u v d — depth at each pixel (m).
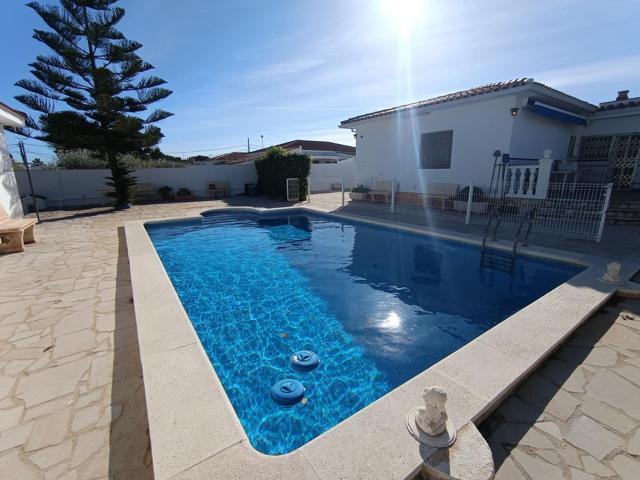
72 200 15.04
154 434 1.93
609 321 3.56
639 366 2.80
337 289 5.52
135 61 13.14
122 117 12.71
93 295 4.50
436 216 10.12
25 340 3.35
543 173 8.44
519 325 3.23
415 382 2.38
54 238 8.09
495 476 1.83
